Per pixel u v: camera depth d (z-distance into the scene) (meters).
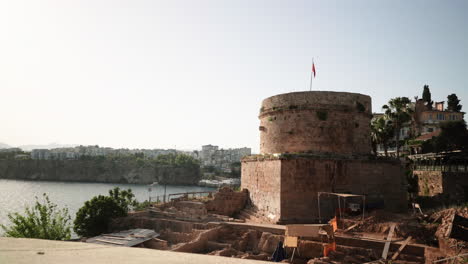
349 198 33.31
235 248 28.44
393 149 80.25
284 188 32.47
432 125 82.38
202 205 41.72
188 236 30.19
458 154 49.31
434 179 47.88
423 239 23.95
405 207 36.34
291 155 32.94
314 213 32.38
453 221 19.33
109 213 36.72
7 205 103.44
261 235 29.06
